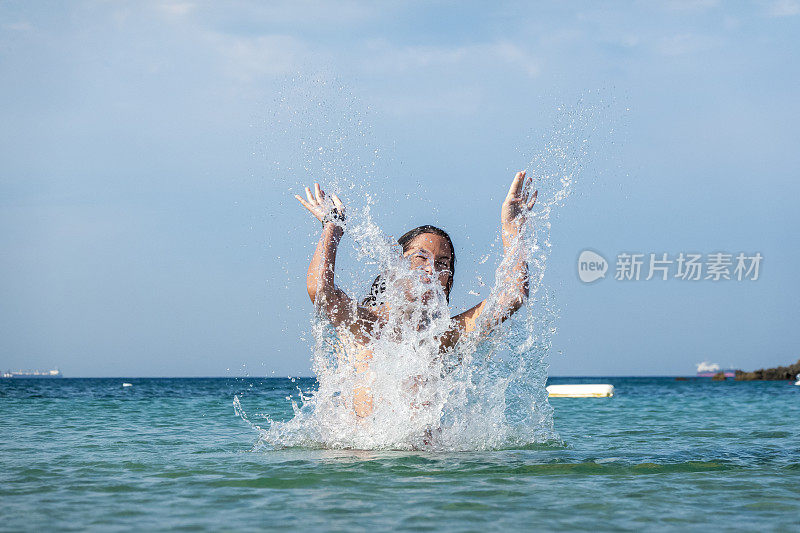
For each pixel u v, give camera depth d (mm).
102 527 2264
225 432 5508
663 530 2254
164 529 2234
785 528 2279
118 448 4367
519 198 4141
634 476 3236
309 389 4363
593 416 8266
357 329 3918
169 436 5160
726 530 2256
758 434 5652
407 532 2203
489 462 3566
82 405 10023
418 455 3826
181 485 2984
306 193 3869
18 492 2852
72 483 3051
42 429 5859
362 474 3213
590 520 2379
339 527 2262
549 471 3340
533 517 2418
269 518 2387
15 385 36406
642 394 19641
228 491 2854
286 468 3371
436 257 4039
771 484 3055
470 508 2547
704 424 6887
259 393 13992
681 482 3094
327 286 3631
